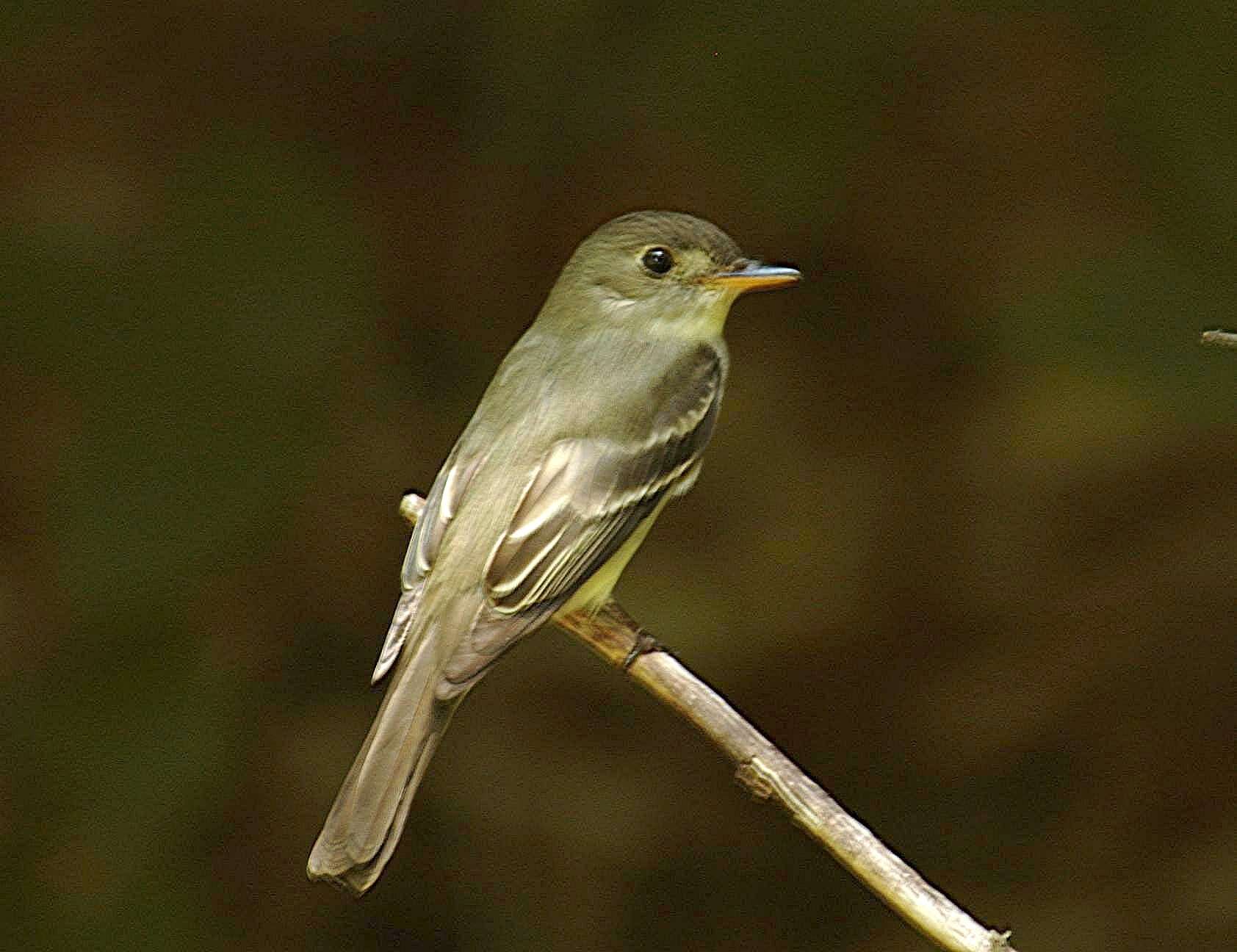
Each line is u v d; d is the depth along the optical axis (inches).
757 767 272.7
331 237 453.4
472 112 471.5
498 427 311.0
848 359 463.5
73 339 435.8
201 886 413.4
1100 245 454.9
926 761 439.2
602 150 466.9
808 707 440.8
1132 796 433.1
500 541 294.8
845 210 465.1
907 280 463.5
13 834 408.5
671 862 432.1
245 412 438.0
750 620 443.2
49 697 415.8
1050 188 461.1
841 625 443.8
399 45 470.0
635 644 297.0
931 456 453.7
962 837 434.0
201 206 449.4
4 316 436.1
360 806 263.1
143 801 412.5
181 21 463.8
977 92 466.0
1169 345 444.1
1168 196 454.0
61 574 422.6
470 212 466.9
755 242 465.1
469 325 459.5
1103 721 438.3
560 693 441.1
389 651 283.4
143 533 426.9
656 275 333.1
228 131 458.3
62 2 462.3
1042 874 430.3
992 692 440.5
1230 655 436.5
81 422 431.8
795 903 430.6
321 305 447.5
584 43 468.1
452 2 471.2
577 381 319.0
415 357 455.2
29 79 455.8
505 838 431.2
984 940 253.6
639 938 427.5
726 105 465.7
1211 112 456.4
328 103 465.7
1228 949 420.2
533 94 469.7
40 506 425.7
